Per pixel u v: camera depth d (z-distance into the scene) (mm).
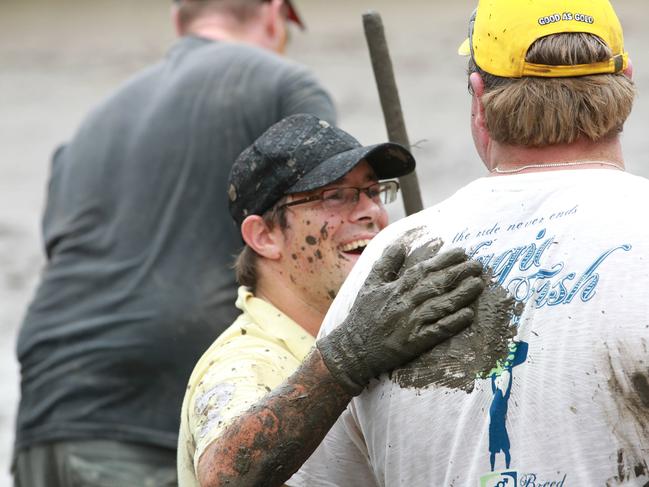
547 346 5617
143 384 11969
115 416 11969
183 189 12336
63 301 12453
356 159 7961
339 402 6137
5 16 47312
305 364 6203
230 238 12188
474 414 5746
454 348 5887
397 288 6047
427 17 44438
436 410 5859
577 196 5898
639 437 5383
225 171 12359
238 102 12570
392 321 5988
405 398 5961
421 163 31469
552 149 6090
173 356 11938
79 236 12625
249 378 7113
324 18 45094
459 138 33062
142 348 11922
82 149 13070
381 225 8320
